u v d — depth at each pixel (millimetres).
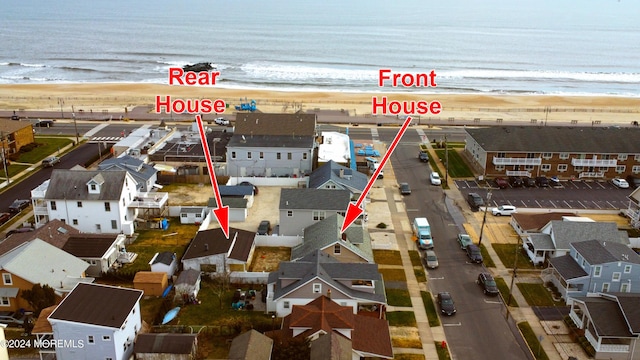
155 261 57156
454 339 49062
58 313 41938
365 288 51406
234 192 77312
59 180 67562
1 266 49188
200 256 57344
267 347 42062
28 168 91000
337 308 46406
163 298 53875
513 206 77188
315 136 97000
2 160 92312
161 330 47812
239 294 53875
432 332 50000
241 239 61875
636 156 89688
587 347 47125
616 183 88125
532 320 52094
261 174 88625
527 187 87000
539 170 90062
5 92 157125
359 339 44125
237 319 48969
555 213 70500
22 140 99250
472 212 76938
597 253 55156
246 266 58625
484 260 63500
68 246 57969
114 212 66562
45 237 57812
